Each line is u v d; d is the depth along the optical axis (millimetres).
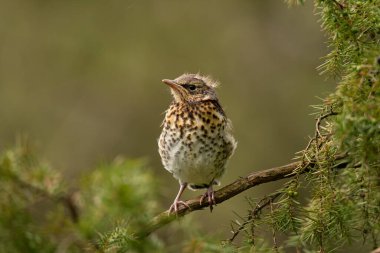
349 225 7102
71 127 19562
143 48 20250
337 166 7266
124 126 19844
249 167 18984
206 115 10391
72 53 20172
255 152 19203
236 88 20172
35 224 5594
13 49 20094
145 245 5926
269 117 19812
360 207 6828
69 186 5711
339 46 7332
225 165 10758
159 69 20141
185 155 10438
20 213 5590
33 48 20156
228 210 16328
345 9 7148
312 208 7422
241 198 16578
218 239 6344
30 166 5883
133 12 20500
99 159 6469
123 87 20109
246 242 7219
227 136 10539
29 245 5551
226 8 21172
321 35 20922
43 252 5543
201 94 10578
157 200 5855
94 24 20359
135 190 5453
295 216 7438
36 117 19594
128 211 5469
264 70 20469
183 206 8812
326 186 7184
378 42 7113
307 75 20438
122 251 5820
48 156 18969
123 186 5422
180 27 20500
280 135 19531
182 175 10688
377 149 6367
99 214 5508
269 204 7547
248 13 21234
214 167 10539
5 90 19688
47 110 19750
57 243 5547
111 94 20047
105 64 20141
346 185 7082
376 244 7059
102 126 19781
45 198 5672
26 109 19594
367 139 6297
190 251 6207
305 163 7539
